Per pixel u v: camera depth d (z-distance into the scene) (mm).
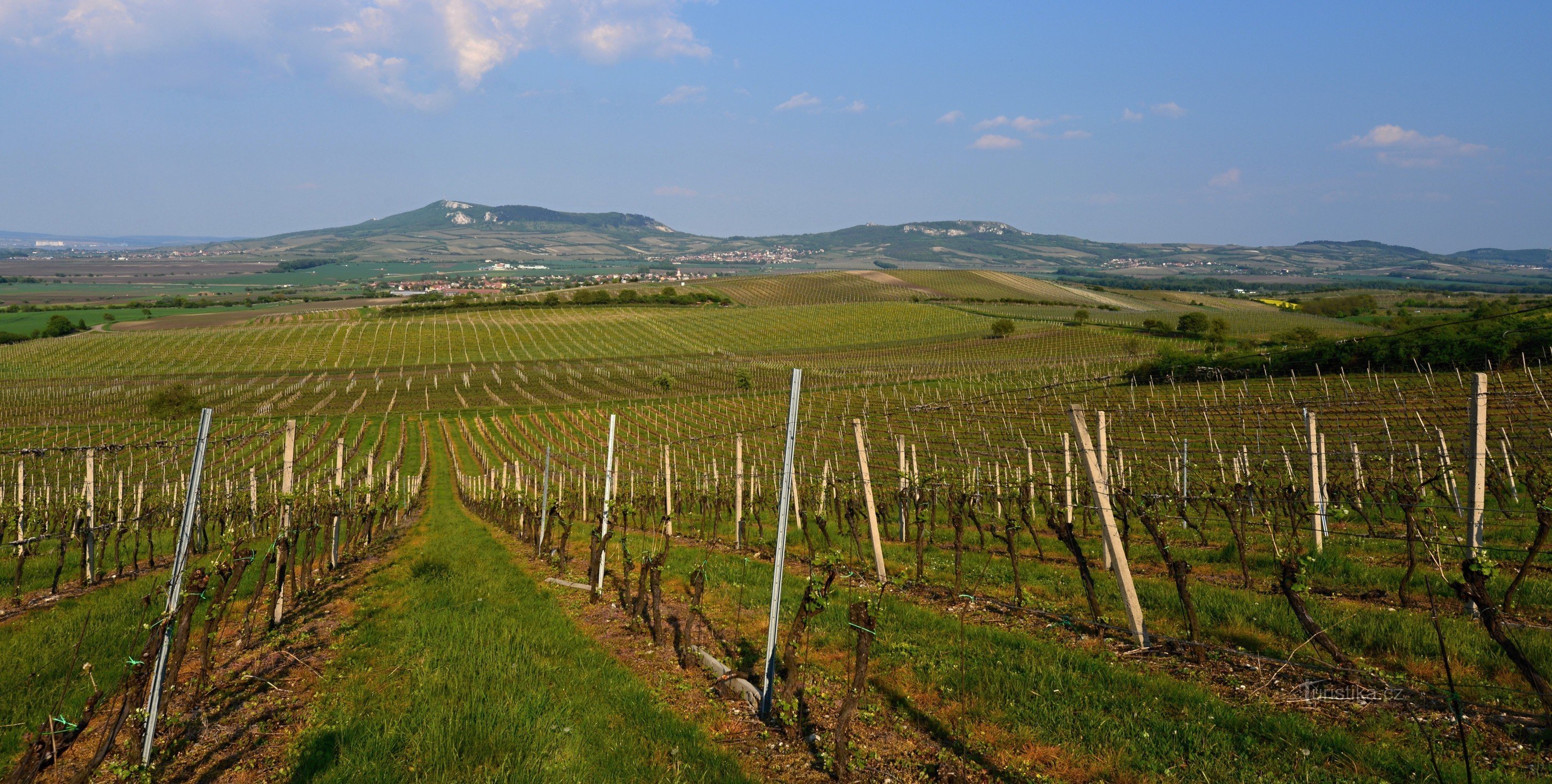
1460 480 16719
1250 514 13344
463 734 6594
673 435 62125
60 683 8250
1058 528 9461
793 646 7145
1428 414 24703
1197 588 10180
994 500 17625
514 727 6758
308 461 50375
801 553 16594
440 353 121500
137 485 17328
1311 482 12352
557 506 15797
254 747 6863
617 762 6188
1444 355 33281
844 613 10211
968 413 39938
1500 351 31016
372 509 21000
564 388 93812
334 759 6344
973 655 8211
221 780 6234
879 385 72562
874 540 12219
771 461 36250
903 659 8281
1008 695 7191
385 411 83562
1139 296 184875
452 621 10797
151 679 6277
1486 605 6055
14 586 13836
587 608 12094
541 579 15070
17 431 60969
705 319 148625
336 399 88500
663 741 6652
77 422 66438
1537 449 13023
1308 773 5508
